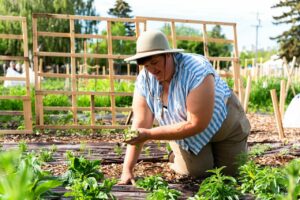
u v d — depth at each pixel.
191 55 3.78
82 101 12.05
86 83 17.17
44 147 6.34
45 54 7.85
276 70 25.11
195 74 3.55
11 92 14.34
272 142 6.99
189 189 4.06
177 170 4.55
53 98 11.66
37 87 7.83
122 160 5.54
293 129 9.02
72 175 3.78
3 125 9.03
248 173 3.87
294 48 40.72
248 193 3.80
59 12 35.94
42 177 3.24
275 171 3.72
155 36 3.44
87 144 6.53
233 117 4.16
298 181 3.06
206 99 3.53
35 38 7.79
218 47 53.69
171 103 3.78
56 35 7.87
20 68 32.19
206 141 4.07
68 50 37.56
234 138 4.29
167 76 3.63
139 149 4.13
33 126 8.35
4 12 35.28
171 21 8.32
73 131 8.16
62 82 28.67
